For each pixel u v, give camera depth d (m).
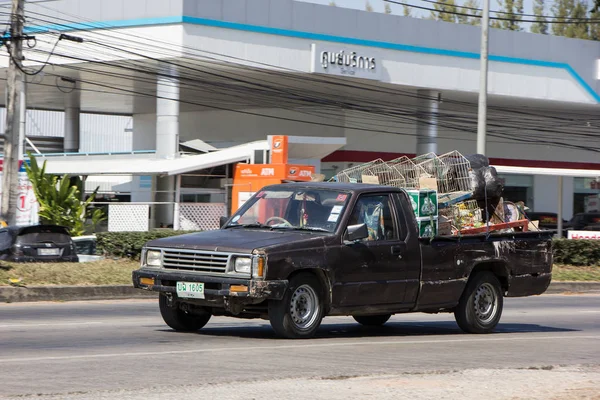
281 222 14.82
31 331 15.34
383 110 71.88
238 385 9.91
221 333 15.30
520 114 79.06
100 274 25.09
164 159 51.12
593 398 9.71
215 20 55.50
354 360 12.24
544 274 17.73
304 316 14.19
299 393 9.50
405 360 12.48
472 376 10.97
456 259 16.00
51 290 22.89
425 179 17.31
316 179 44.38
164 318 15.37
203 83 59.53
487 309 16.91
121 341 13.95
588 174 45.19
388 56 62.94
